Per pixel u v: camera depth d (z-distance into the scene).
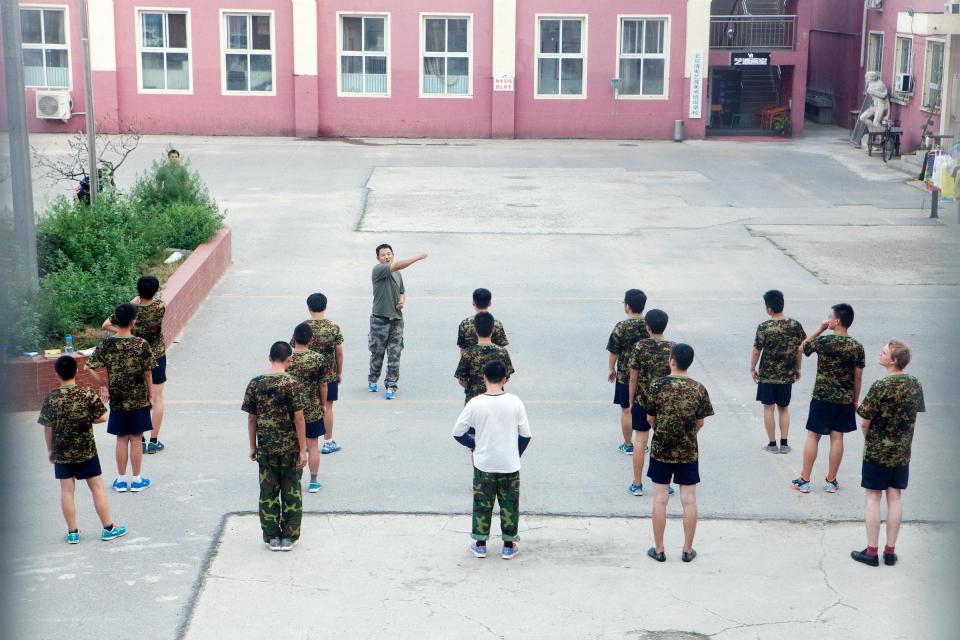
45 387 12.38
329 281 18.58
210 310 16.70
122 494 10.17
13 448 11.23
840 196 27.70
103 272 15.01
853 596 8.39
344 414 12.48
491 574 8.74
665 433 8.77
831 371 10.12
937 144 30.09
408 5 37.88
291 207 25.30
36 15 36.97
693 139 39.12
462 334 10.97
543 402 12.98
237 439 11.64
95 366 9.92
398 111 38.88
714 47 39.91
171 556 8.96
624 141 38.94
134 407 10.06
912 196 27.70
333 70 38.44
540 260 20.34
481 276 19.06
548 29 38.47
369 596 8.35
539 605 8.24
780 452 11.45
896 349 8.71
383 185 28.61
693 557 9.04
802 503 10.20
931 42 32.31
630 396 10.24
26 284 13.12
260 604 8.20
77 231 15.58
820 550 9.23
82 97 37.56
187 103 38.28
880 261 20.44
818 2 45.84
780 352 11.17
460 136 39.22
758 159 34.28
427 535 9.47
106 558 8.89
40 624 7.79
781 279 19.05
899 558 9.05
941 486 10.57
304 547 9.19
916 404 8.73
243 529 9.52
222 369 13.95
